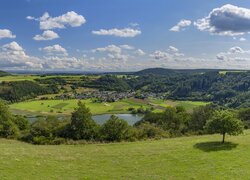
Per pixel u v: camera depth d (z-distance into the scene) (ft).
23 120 267.59
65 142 189.06
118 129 196.24
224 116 150.00
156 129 218.59
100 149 143.95
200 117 263.70
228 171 105.09
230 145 142.31
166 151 134.10
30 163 108.78
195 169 108.17
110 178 98.78
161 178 99.19
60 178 96.02
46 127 206.28
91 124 203.72
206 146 141.69
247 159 118.52
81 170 106.22
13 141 195.42
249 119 273.54
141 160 120.57
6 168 99.96
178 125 261.03
